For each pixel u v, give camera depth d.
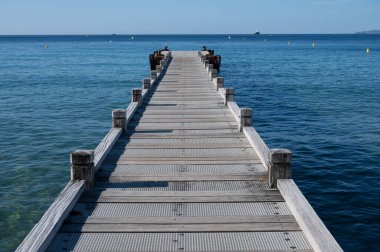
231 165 7.91
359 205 10.41
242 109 10.17
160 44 137.50
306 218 5.38
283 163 6.68
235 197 6.42
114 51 91.81
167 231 5.46
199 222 5.67
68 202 5.88
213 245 5.14
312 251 4.96
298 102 25.17
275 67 50.78
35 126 18.77
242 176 7.28
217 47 114.12
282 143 15.96
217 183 7.03
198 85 18.94
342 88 31.69
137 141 9.56
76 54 80.50
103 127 18.67
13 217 9.52
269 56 74.19
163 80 20.83
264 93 28.91
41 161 13.55
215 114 12.48
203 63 28.31
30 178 11.96
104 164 7.95
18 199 10.49
